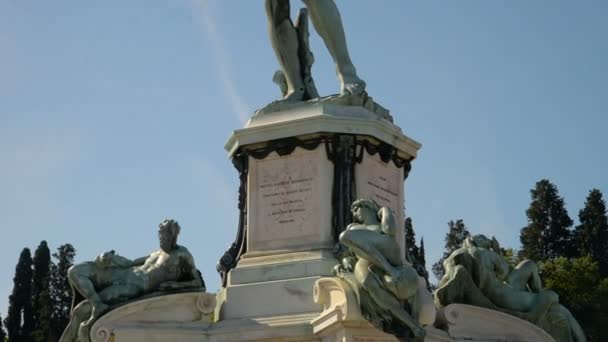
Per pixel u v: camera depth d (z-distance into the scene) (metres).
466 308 10.88
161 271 11.17
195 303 10.90
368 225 10.10
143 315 10.80
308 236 11.38
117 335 10.53
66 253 41.06
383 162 11.95
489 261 11.69
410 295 9.66
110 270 11.19
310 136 11.57
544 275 36.19
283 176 11.67
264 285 11.00
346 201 11.41
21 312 39.62
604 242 43.19
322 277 10.68
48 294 39.12
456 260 11.64
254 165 11.84
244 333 10.57
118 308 10.73
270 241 11.52
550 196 44.16
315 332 10.22
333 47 12.23
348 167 11.52
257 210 11.69
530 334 11.17
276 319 10.59
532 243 43.62
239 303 11.04
